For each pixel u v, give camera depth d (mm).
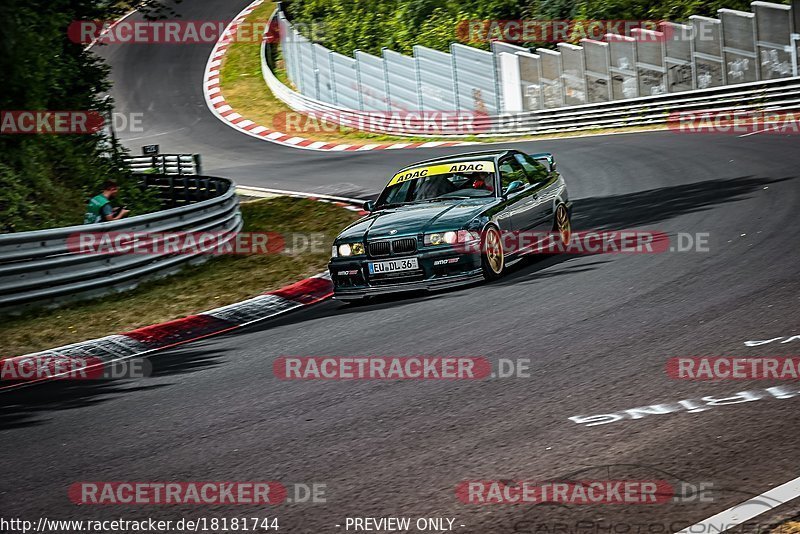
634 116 80188
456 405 17141
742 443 13625
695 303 22828
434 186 31578
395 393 18422
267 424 17344
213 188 58500
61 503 14242
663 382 16984
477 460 14164
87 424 18953
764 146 55219
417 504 12742
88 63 60000
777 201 36781
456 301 26953
